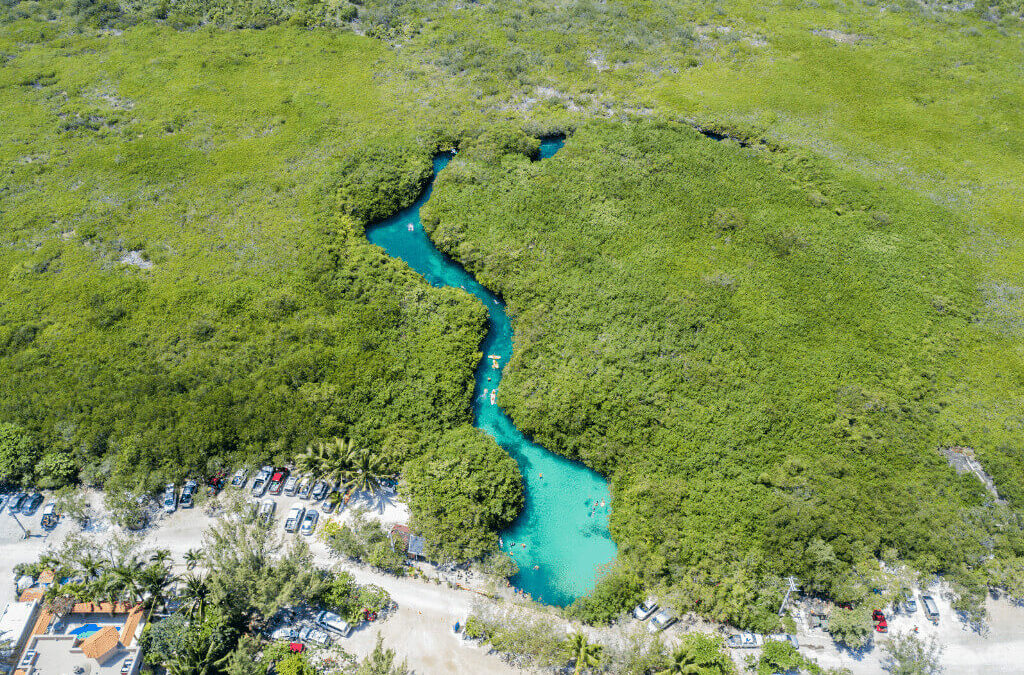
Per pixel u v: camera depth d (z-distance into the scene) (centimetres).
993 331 8819
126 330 8462
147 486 7075
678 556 6744
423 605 6500
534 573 6931
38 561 6625
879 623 6400
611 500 7431
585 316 8775
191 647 5666
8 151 10981
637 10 14962
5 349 8219
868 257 9656
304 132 11562
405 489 7144
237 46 13575
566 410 7788
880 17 15112
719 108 12431
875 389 8106
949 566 6700
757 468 7406
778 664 6034
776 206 10431
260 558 6303
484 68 13100
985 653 6306
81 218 9925
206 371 8025
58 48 13388
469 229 9856
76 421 7519
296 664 5800
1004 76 13388
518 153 11188
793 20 14938
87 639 5744
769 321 8731
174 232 9769
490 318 9144
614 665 5934
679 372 8188
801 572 6612
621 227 9931
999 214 10525
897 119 12325
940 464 7456
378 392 7944
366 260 9369
